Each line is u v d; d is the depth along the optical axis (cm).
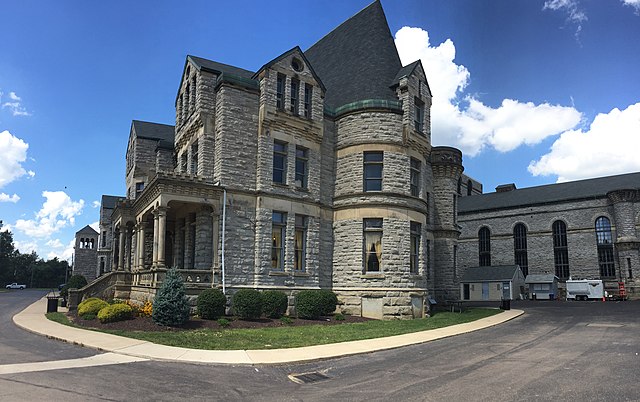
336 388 1095
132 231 3350
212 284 2339
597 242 6294
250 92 2598
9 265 13012
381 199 2727
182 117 2956
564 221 6594
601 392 998
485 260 7256
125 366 1262
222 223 2416
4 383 1023
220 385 1103
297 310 2486
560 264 6581
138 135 3547
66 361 1300
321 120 2838
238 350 1536
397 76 2995
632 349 1538
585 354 1473
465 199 8019
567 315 2959
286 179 2659
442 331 2127
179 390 1038
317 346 1655
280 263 2603
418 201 2880
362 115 2833
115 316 2019
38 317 2442
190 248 2708
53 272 13675
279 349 1580
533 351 1570
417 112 3059
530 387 1056
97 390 998
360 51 3291
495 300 6412
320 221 2784
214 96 2591
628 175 6619
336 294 2733
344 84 3197
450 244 3672
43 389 983
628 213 5994
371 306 2641
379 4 3462
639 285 5788
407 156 2841
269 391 1062
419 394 1017
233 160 2492
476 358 1463
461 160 3841
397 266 2686
